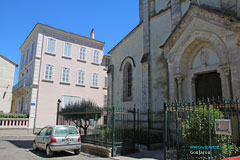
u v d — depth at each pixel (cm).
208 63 1084
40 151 1075
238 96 862
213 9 1070
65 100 2448
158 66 1402
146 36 1541
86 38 2742
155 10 1590
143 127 1360
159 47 1320
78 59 2652
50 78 2364
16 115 2003
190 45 1124
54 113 2325
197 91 1143
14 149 1130
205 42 1093
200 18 1064
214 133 603
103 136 1112
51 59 2408
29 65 2488
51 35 2450
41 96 2258
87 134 1332
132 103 1578
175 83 1155
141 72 1546
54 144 917
